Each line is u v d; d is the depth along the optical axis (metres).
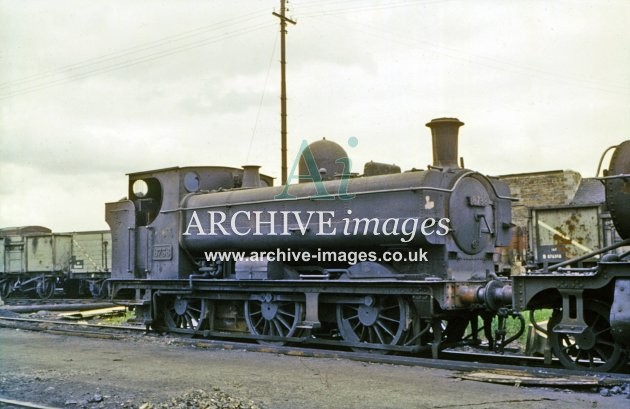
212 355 10.48
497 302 10.00
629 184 8.42
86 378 8.38
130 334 13.91
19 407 6.88
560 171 27.31
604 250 8.88
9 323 15.60
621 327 8.08
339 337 12.45
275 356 10.35
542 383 7.52
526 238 23.64
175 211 13.98
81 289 30.77
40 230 36.31
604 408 6.40
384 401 6.78
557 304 9.67
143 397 7.19
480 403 6.65
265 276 12.05
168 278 14.02
